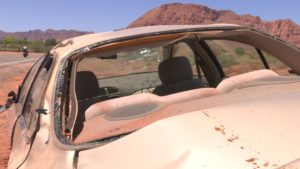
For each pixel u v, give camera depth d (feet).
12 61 78.43
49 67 7.02
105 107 5.57
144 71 8.73
